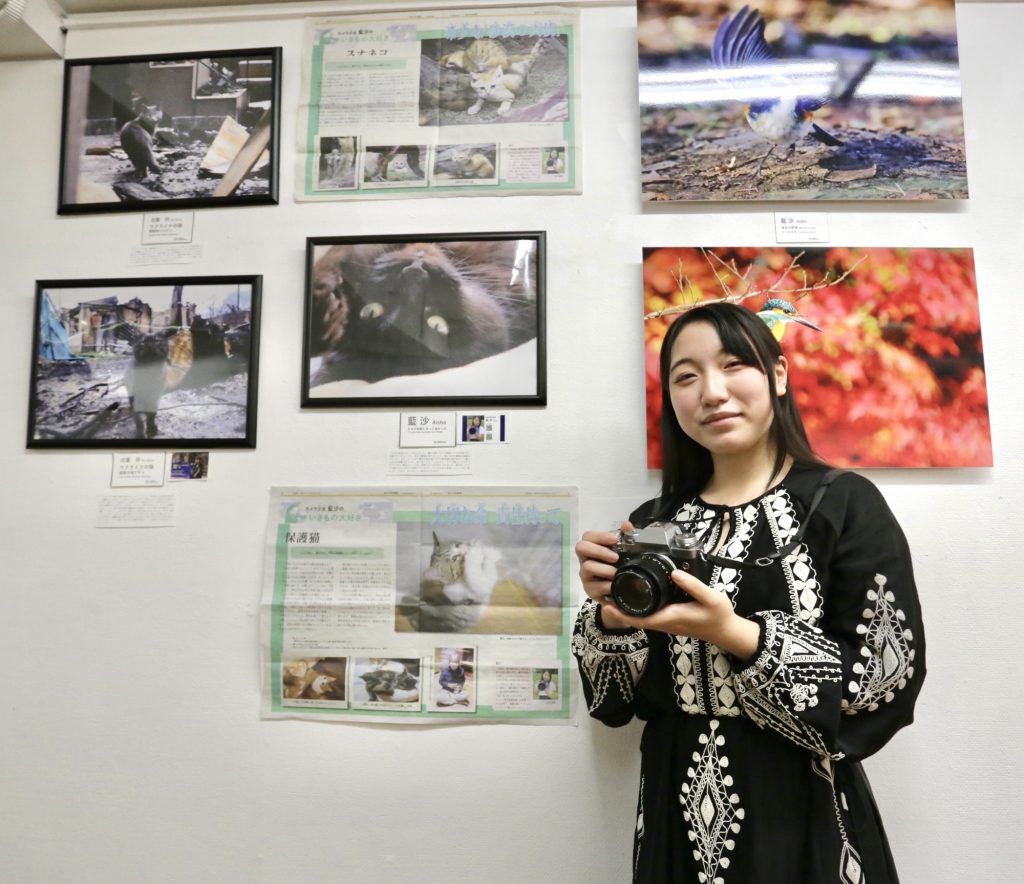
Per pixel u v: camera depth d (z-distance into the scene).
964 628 1.17
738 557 0.85
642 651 0.88
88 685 1.23
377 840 1.17
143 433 1.28
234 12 1.38
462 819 1.17
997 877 1.11
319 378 1.27
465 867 1.16
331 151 1.34
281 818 1.18
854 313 1.22
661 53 1.30
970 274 1.24
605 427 1.24
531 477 1.23
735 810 0.78
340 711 1.20
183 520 1.27
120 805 1.20
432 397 1.25
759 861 0.75
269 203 1.33
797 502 0.86
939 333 1.22
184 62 1.37
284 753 1.20
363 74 1.36
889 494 1.20
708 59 1.29
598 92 1.32
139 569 1.26
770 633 0.74
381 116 1.34
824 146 1.26
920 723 1.15
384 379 1.26
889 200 1.26
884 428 1.19
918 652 0.79
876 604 0.78
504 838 1.16
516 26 1.35
